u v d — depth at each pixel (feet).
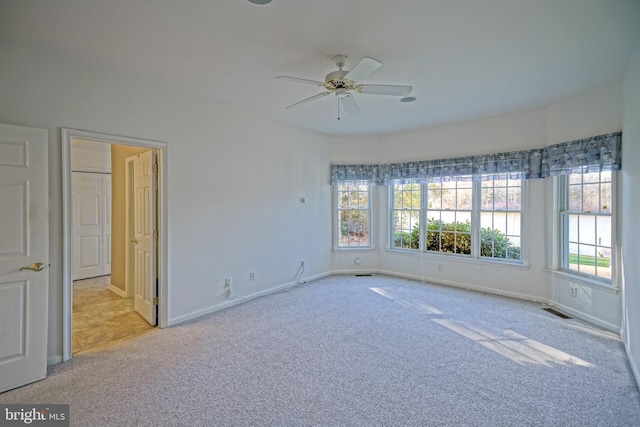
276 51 8.70
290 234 16.80
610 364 8.86
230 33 7.78
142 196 12.46
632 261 8.79
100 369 8.67
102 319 12.50
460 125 16.33
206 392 7.63
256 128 14.78
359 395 7.51
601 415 6.78
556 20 7.25
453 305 13.88
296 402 7.25
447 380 8.13
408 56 9.01
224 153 13.34
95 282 18.69
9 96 8.05
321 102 12.99
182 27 7.50
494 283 15.66
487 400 7.30
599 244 11.75
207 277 12.82
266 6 6.69
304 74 10.22
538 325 11.61
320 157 18.72
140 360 9.16
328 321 12.11
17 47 8.17
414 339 10.53
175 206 11.67
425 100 12.81
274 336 10.78
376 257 20.13
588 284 11.87
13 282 7.75
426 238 18.40
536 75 10.36
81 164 19.38
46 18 7.08
